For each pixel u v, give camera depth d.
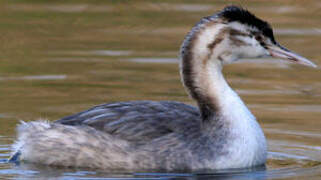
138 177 12.76
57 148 13.57
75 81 19.55
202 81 13.77
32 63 21.05
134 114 13.66
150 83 19.42
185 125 13.52
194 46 13.79
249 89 19.17
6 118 16.47
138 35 24.22
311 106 17.75
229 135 13.34
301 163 13.83
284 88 19.28
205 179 12.70
